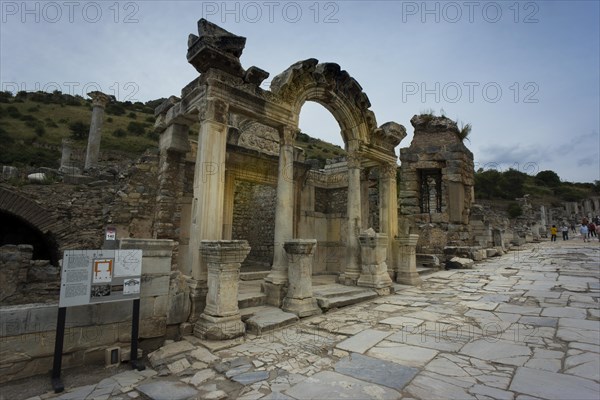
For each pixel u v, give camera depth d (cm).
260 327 605
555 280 1069
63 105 4975
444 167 1931
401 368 431
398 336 566
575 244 2439
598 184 7531
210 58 722
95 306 484
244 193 1812
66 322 460
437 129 1961
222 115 738
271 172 1321
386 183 1241
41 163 2869
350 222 1066
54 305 454
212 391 381
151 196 1280
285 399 357
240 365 455
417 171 2011
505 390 363
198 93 798
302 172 1412
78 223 1240
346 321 675
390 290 985
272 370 437
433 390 368
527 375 399
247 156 1238
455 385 379
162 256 563
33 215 1184
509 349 490
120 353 484
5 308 424
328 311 770
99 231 1257
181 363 464
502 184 5178
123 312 509
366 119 1113
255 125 1467
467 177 1991
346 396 359
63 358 454
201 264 659
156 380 419
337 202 1559
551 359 446
